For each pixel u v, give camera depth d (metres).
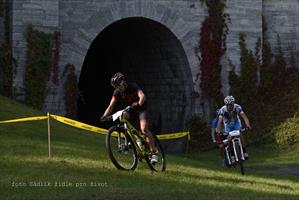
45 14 78.88
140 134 38.69
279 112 89.38
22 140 50.00
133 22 90.19
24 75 77.94
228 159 49.03
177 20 89.75
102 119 37.53
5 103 68.50
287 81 97.50
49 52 79.25
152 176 37.06
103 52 109.88
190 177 39.16
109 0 84.94
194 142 90.25
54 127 63.00
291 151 78.12
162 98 100.50
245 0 93.88
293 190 38.81
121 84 36.97
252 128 88.31
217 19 92.06
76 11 82.75
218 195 32.19
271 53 98.44
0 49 78.00
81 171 36.62
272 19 98.81
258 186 38.41
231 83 92.94
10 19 78.12
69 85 81.81
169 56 95.00
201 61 91.50
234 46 93.19
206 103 92.25
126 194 30.67
